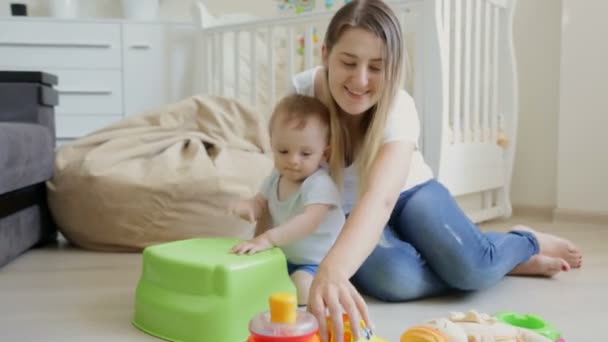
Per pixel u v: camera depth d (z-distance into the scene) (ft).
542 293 4.57
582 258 5.81
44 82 6.52
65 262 5.64
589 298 4.43
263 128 6.86
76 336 3.56
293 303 2.25
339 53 3.54
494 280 4.39
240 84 9.24
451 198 4.45
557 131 8.73
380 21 3.46
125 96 9.58
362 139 3.96
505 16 8.43
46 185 6.31
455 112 7.22
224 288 3.35
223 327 3.34
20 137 5.39
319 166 4.10
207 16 9.42
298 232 3.81
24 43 9.21
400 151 3.50
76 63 9.39
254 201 4.31
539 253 5.08
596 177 8.12
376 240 3.07
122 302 4.30
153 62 9.62
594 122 8.08
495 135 8.32
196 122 6.76
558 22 8.64
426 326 2.70
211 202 5.96
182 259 3.51
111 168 5.90
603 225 7.95
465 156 7.48
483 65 8.04
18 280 4.94
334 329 2.55
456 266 4.17
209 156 6.42
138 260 5.71
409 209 4.22
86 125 9.50
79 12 10.16
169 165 5.96
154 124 6.66
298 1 10.19
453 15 7.29
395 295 4.24
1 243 5.26
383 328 3.70
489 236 4.56
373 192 3.22
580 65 8.09
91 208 5.94
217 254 3.65
